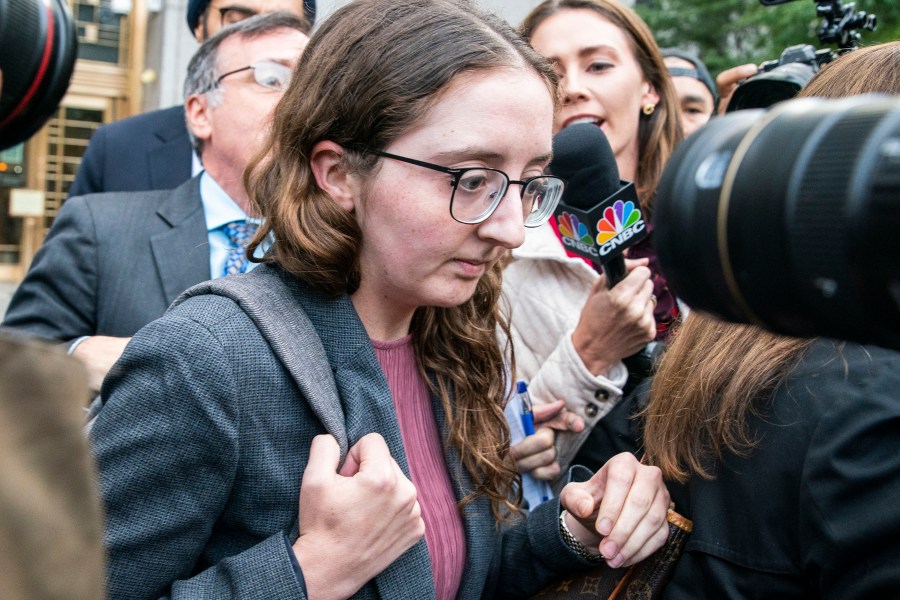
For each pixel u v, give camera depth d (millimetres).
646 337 1978
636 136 2533
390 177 1234
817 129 640
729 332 1371
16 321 2086
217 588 1161
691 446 1377
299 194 1282
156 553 1153
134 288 2072
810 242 613
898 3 5156
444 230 1235
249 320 1236
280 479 1211
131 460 1144
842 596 1148
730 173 676
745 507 1286
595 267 2189
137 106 7754
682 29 6941
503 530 1670
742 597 1281
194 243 2125
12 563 546
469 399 1494
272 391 1212
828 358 1241
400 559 1284
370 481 1177
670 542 1430
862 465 1129
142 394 1156
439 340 1481
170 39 7293
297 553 1165
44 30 834
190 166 2758
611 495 1434
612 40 2416
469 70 1208
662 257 735
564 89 2404
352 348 1312
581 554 1528
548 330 2188
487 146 1212
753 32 6785
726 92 3186
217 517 1206
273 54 2133
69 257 2098
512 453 1909
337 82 1258
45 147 7781
